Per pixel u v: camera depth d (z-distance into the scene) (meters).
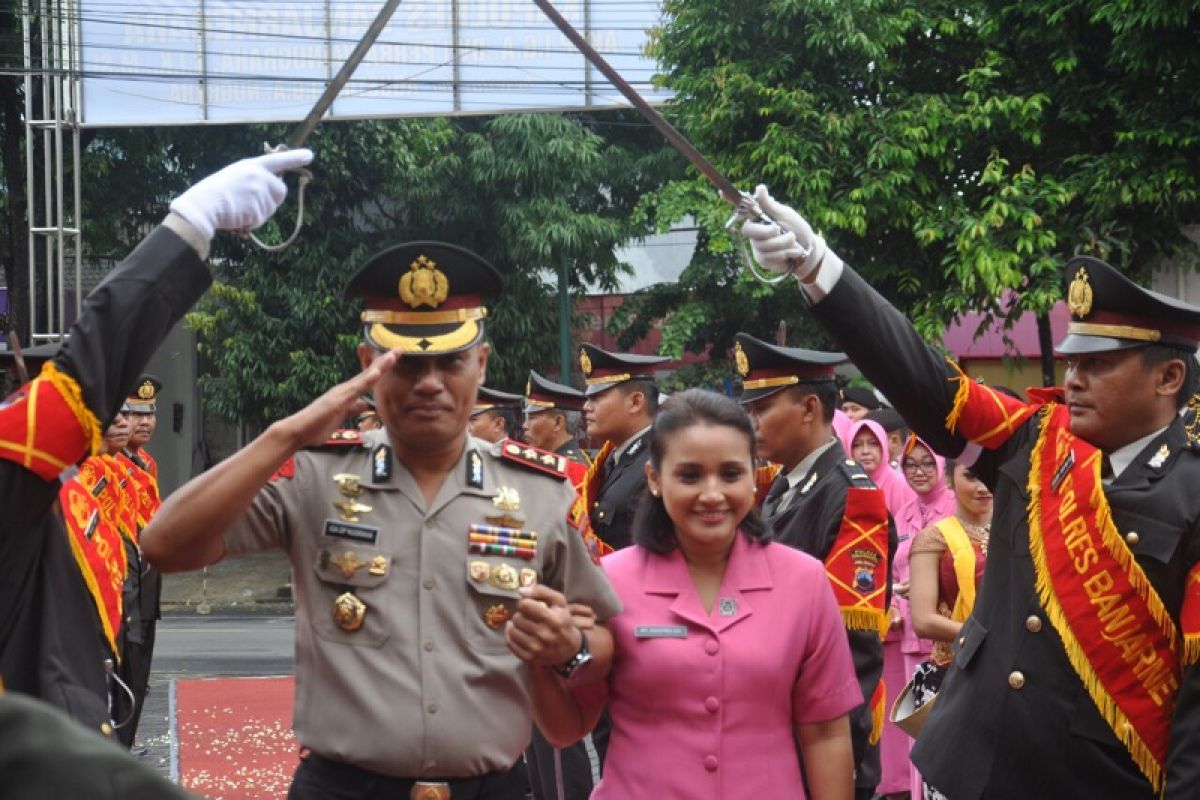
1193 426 3.38
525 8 12.84
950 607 5.36
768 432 4.84
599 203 16.25
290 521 3.03
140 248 2.80
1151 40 11.00
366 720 2.91
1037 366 15.92
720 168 12.30
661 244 18.77
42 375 2.70
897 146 11.55
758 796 3.15
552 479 3.22
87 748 0.96
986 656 3.38
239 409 16.11
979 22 12.09
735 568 3.30
